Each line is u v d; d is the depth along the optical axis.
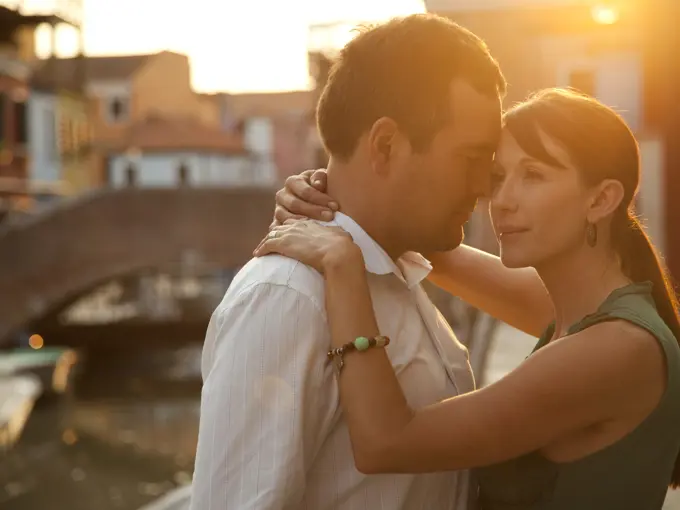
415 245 1.67
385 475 1.55
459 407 1.47
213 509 1.42
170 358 25.20
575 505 1.53
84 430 17.81
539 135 1.57
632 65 17.81
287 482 1.42
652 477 1.51
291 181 1.71
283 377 1.45
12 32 33.25
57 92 36.22
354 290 1.50
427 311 1.77
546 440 1.46
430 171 1.59
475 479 1.75
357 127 1.61
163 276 37.06
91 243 22.11
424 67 1.56
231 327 1.48
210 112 58.84
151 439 17.28
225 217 22.16
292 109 56.28
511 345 7.71
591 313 1.62
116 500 13.43
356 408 1.47
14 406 15.49
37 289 21.95
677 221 13.83
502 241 1.64
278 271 1.51
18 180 32.94
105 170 50.16
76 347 26.28
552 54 17.44
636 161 1.60
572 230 1.59
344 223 1.62
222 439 1.43
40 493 13.52
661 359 1.47
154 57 53.84
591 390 1.43
